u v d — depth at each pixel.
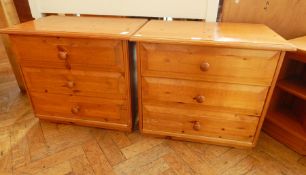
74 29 1.08
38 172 1.06
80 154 1.17
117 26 1.15
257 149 1.21
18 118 1.45
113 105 1.22
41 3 1.44
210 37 0.95
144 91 1.12
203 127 1.17
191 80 1.04
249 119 1.09
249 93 1.02
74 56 1.10
